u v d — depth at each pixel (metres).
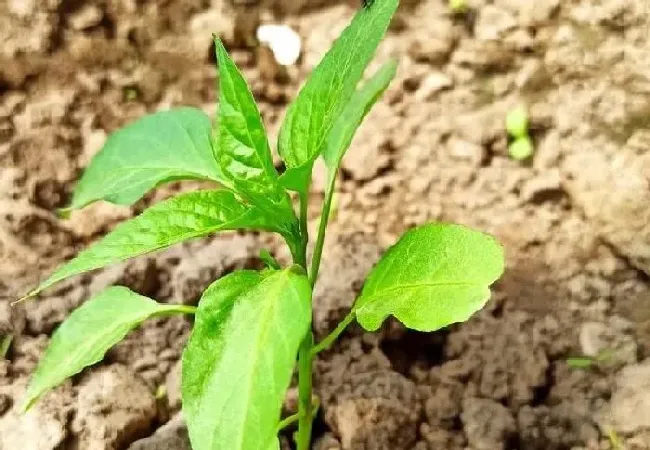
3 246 0.33
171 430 0.29
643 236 0.32
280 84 0.39
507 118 0.37
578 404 0.29
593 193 0.34
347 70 0.21
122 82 0.38
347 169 0.36
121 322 0.25
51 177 0.35
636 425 0.28
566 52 0.38
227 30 0.39
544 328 0.31
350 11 0.40
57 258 0.34
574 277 0.33
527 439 0.28
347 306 0.31
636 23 0.38
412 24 0.40
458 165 0.36
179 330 0.32
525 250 0.34
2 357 0.30
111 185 0.26
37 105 0.37
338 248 0.34
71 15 0.38
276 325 0.20
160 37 0.39
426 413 0.29
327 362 0.31
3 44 0.37
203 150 0.26
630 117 0.35
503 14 0.39
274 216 0.23
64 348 0.25
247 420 0.19
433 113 0.37
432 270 0.22
